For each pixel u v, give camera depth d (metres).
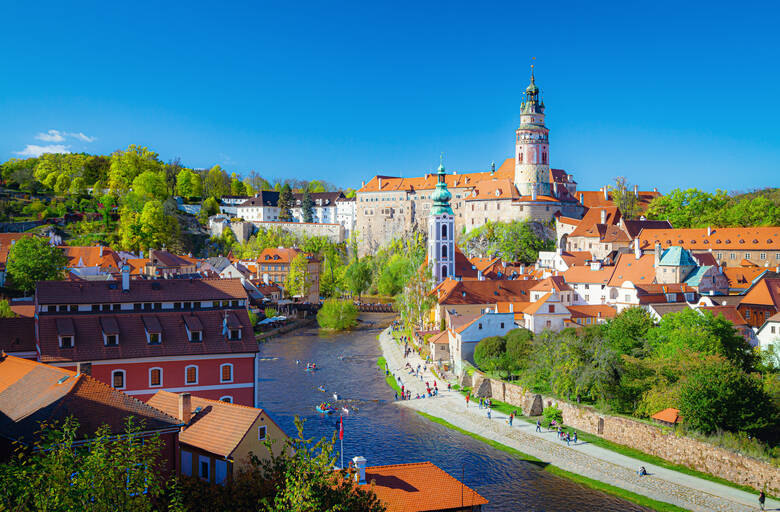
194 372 88.94
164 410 62.59
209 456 56.25
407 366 145.00
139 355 86.25
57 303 87.44
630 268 171.12
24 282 152.12
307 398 120.50
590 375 101.12
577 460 88.25
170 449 57.53
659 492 77.31
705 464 82.38
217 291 97.25
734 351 105.88
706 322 106.69
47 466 37.09
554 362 108.75
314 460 44.19
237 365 90.81
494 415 108.69
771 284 132.62
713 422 84.31
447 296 166.62
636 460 87.31
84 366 67.19
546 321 138.12
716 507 72.69
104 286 92.31
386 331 195.38
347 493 44.75
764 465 75.94
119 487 37.81
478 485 80.75
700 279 156.50
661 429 88.12
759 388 86.69
